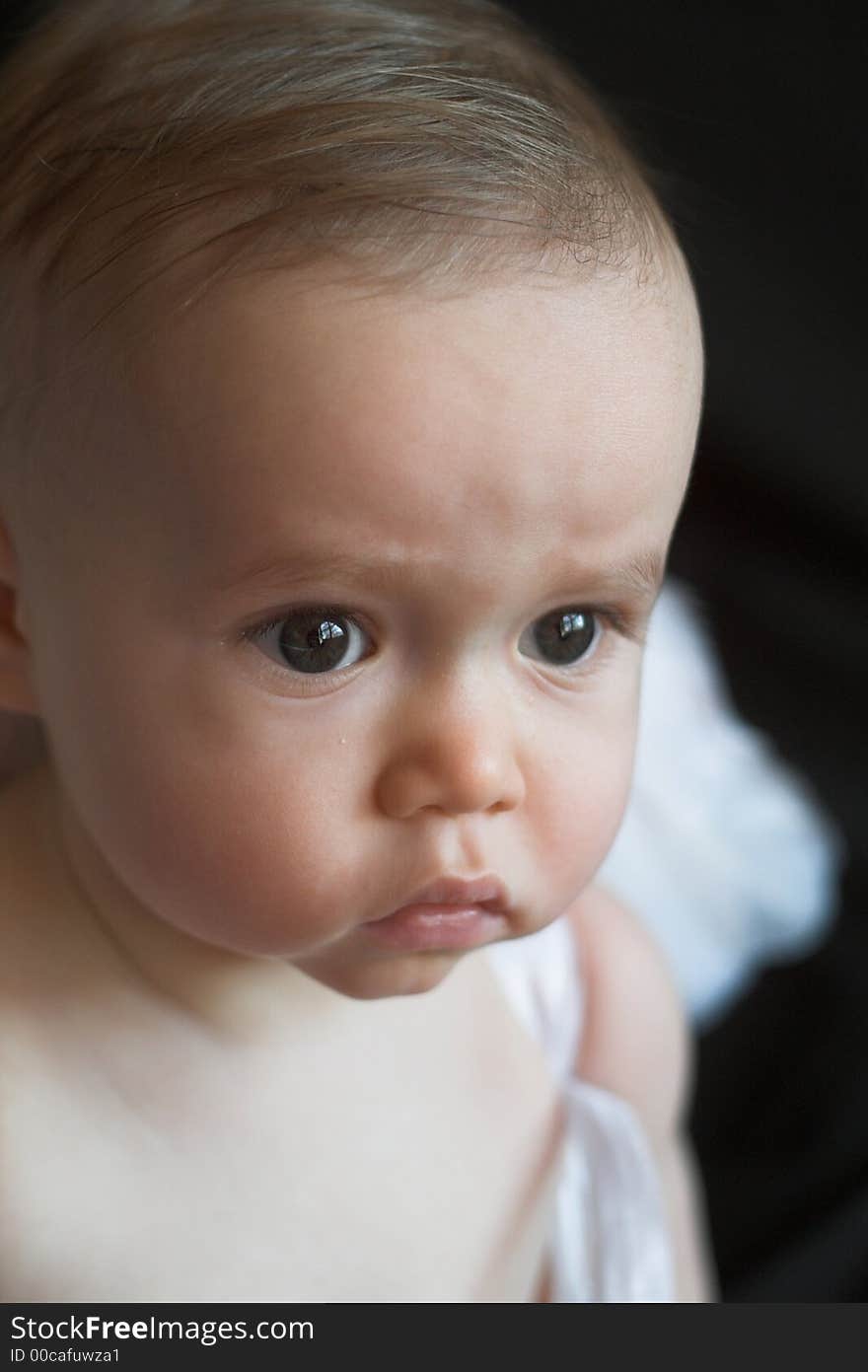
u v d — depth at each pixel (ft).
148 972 1.97
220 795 1.59
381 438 1.45
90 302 1.57
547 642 1.65
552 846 1.69
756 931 3.59
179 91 1.71
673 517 1.69
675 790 3.47
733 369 4.75
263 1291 2.08
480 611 1.54
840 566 4.61
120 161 1.62
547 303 1.51
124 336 1.53
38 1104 1.93
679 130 5.12
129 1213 1.98
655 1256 2.47
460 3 2.19
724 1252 3.27
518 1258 2.39
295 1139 2.10
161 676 1.59
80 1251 1.95
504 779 1.60
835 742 4.27
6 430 1.69
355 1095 2.16
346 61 1.77
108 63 1.82
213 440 1.49
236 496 1.48
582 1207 2.48
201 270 1.50
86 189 1.62
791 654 4.45
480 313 1.48
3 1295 1.93
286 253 1.48
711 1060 3.57
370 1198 2.17
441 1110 2.28
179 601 1.56
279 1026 2.06
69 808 1.95
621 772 1.76
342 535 1.47
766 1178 3.39
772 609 4.52
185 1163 2.02
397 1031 2.23
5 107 1.85
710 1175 3.40
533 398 1.48
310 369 1.45
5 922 1.98
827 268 5.03
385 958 1.69
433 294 1.47
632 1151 2.47
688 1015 3.46
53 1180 1.93
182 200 1.54
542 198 1.56
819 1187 3.38
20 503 1.69
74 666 1.67
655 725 3.53
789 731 4.28
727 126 5.19
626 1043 2.68
